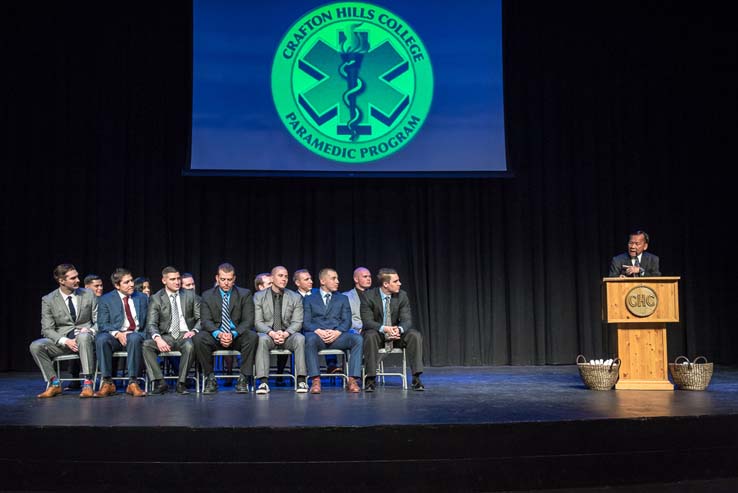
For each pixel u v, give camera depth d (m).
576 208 7.60
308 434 3.38
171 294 5.20
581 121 7.64
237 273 7.41
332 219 7.52
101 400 4.54
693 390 4.84
